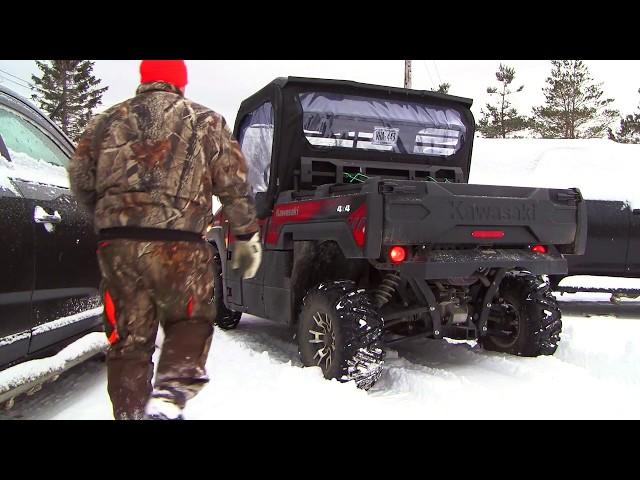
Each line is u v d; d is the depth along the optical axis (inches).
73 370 145.6
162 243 81.0
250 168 196.1
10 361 94.0
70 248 116.7
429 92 194.1
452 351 181.6
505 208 144.6
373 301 150.6
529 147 440.1
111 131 83.0
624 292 264.5
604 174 301.3
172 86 88.0
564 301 323.0
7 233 91.8
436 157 199.3
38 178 111.0
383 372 150.7
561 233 156.3
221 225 214.8
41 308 104.4
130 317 83.1
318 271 161.9
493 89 1362.0
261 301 180.4
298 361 168.7
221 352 174.7
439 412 123.0
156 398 82.5
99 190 83.4
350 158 184.5
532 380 147.9
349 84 181.8
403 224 130.7
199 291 85.0
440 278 137.3
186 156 83.2
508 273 175.5
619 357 157.6
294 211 161.3
